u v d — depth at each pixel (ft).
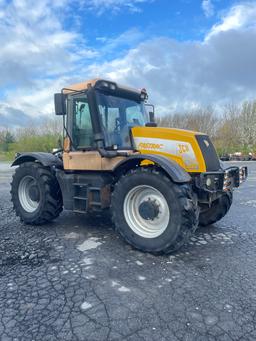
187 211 11.16
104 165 13.71
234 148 102.89
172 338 6.84
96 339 6.82
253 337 6.89
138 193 12.51
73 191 14.66
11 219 17.57
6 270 10.41
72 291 8.93
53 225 16.07
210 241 13.53
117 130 14.47
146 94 16.22
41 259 11.37
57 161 16.20
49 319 7.57
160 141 13.44
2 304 8.27
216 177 12.67
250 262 11.12
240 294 8.76
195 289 9.04
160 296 8.63
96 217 17.74
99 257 11.53
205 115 114.83
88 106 13.98
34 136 102.99
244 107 118.52
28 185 16.94
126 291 8.91
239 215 18.66
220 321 7.46
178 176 11.14
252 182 36.29
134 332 7.04
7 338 6.88
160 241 11.54
